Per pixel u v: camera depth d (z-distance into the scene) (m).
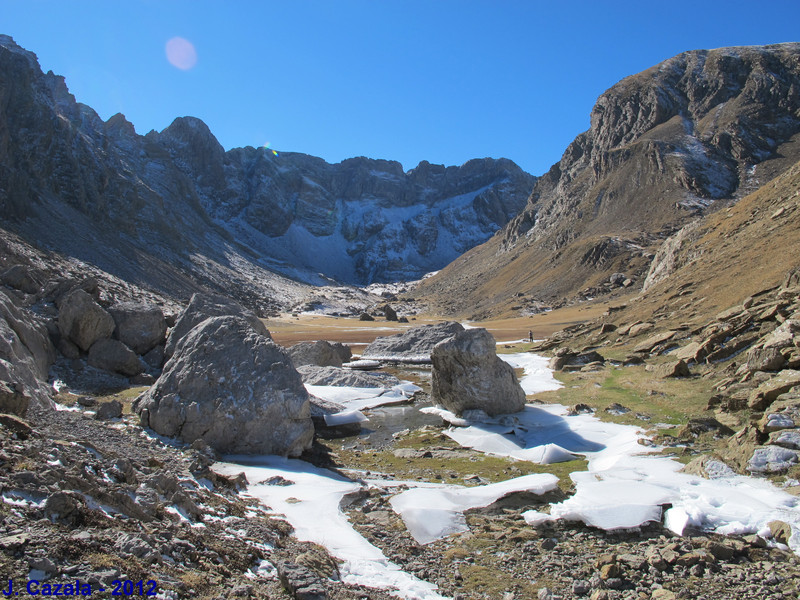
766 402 19.22
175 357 21.45
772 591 9.10
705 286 44.94
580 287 145.62
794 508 12.02
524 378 37.00
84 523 8.16
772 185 59.00
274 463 17.88
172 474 13.21
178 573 7.74
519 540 11.41
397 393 34.66
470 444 21.84
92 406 22.20
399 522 12.38
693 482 13.93
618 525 11.55
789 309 27.44
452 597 9.11
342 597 8.27
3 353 20.34
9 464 9.05
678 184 174.88
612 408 24.23
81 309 28.97
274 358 20.69
